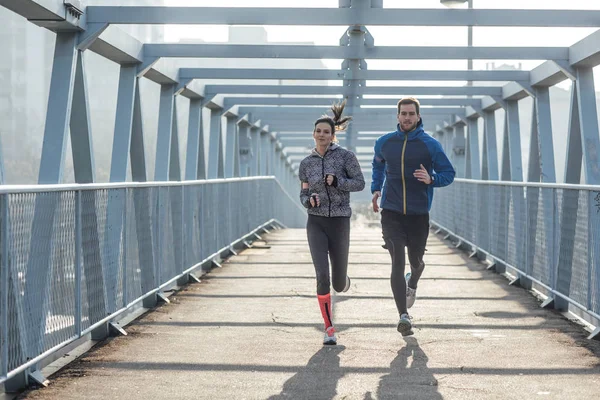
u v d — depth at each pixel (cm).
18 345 488
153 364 589
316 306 857
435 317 788
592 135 1020
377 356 612
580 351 632
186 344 661
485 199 1279
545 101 1230
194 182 1070
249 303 880
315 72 1360
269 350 636
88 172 855
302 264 1264
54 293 548
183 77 1272
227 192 1364
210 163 1725
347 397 496
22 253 492
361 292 955
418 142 667
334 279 688
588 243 712
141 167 1070
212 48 1091
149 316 796
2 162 621
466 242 1482
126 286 737
